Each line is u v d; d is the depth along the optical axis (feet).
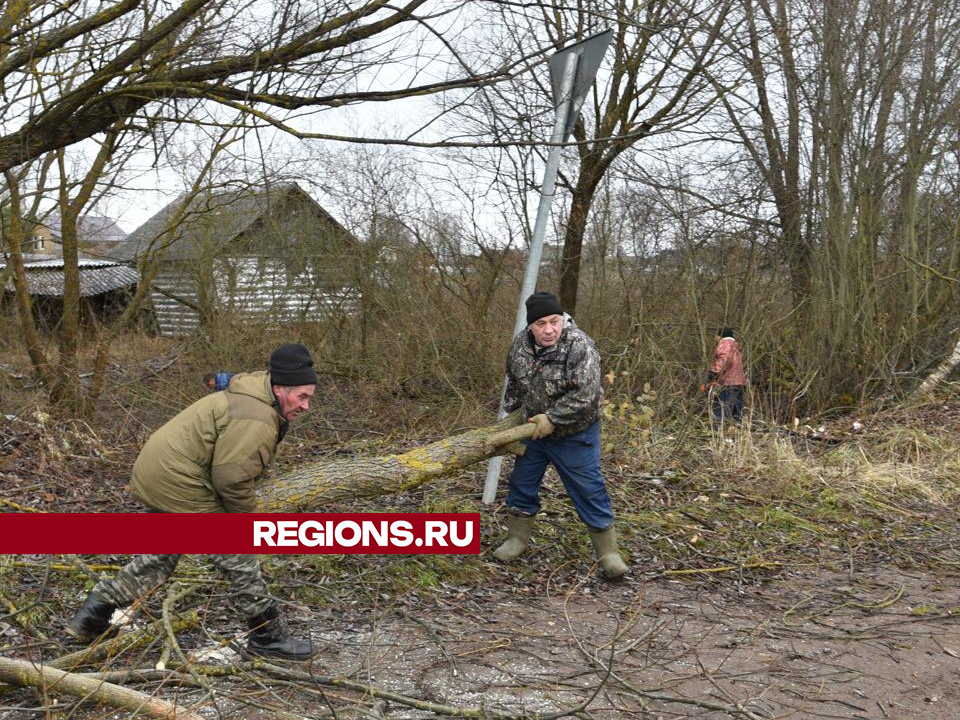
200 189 28.19
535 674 12.55
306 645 12.37
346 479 15.26
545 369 15.90
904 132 38.75
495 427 16.46
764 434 28.58
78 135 17.31
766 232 39.34
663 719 11.34
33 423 24.59
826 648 14.05
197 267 37.73
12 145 16.72
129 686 11.39
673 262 39.06
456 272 39.11
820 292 37.11
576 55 18.06
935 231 40.09
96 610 12.00
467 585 16.08
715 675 12.78
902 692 12.51
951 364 36.06
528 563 17.28
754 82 35.47
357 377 36.96
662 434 27.63
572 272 39.70
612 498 21.50
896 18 36.91
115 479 21.91
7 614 12.60
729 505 21.91
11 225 27.27
